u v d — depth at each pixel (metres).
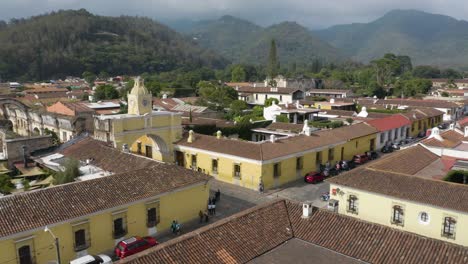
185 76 156.50
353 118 76.31
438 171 35.38
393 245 21.41
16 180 38.91
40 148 47.97
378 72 173.88
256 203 41.28
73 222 27.92
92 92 112.50
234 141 49.75
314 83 171.25
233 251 21.42
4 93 103.00
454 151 38.44
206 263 20.16
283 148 47.75
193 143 52.50
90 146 44.84
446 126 83.94
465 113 105.38
